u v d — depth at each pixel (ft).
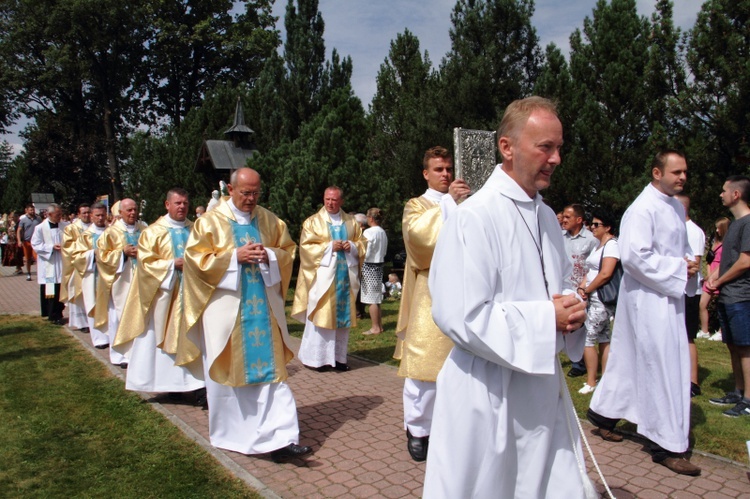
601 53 39.68
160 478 13.00
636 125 37.40
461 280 6.99
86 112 120.98
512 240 7.32
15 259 66.23
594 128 37.45
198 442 15.15
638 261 13.38
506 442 7.13
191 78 116.26
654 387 13.37
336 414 17.44
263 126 54.29
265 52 109.70
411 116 53.78
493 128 44.47
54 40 108.06
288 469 13.55
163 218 19.80
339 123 46.14
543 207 7.97
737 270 16.67
